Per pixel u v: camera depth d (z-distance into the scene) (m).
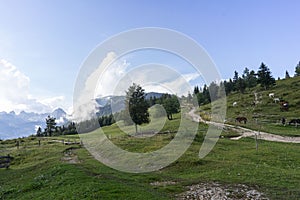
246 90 127.44
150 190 18.28
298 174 21.72
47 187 20.39
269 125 65.38
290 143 43.72
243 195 16.81
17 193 20.89
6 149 57.16
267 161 28.92
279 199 15.96
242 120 69.00
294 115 78.56
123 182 20.28
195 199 16.66
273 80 123.69
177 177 22.69
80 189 17.88
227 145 39.44
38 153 46.19
